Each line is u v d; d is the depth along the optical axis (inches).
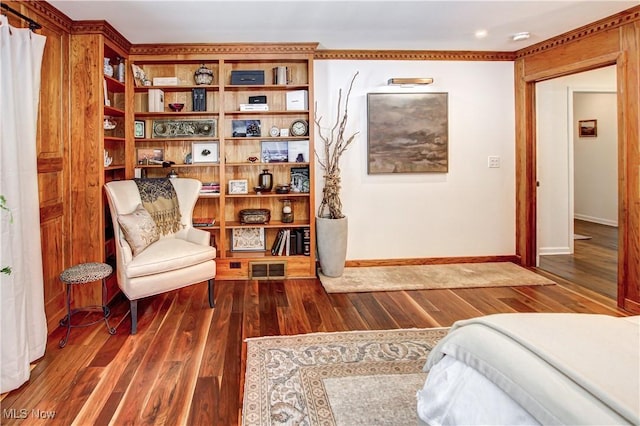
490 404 46.4
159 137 164.1
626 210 124.6
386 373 87.3
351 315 122.2
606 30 131.8
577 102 289.9
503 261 183.6
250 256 161.8
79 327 113.3
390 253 178.1
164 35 141.8
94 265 109.8
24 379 83.6
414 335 107.0
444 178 178.1
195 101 159.6
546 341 47.1
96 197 127.2
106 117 148.1
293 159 169.8
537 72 164.7
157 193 137.8
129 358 95.1
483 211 181.2
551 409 38.5
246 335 107.9
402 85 172.7
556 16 129.6
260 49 155.3
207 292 144.7
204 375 87.4
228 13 122.4
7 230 81.7
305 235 163.2
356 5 118.6
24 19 96.6
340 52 167.9
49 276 112.0
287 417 72.0
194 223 161.3
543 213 194.2
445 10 124.0
